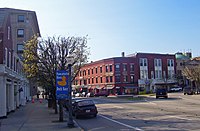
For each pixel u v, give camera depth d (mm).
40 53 24438
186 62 89125
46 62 23734
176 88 80688
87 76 91688
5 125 18703
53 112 28391
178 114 22062
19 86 38500
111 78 79625
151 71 82500
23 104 41094
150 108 29344
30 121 20750
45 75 23984
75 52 26516
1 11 28266
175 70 86875
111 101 47812
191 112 23188
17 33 62062
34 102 51938
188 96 52344
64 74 17734
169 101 39594
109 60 80375
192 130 13984
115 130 15430
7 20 28250
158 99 45875
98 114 26000
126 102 42500
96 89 85812
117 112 26953
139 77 80312
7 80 26062
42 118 22734
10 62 30094
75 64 26594
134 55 81188
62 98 17562
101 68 83750
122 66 78938
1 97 23672
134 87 78938
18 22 62594
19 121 20938
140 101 42938
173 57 87000
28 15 63375
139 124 17438
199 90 64500
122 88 78000
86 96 76938
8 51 28844
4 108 23609
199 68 64500
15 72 33875
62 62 23969
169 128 15039
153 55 83375
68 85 17656
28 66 24844
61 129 16125
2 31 25125
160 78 83750
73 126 17016
